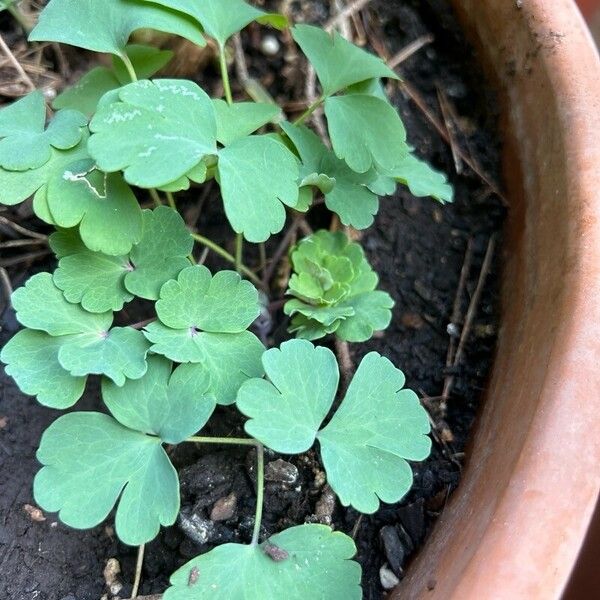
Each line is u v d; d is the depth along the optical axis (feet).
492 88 0.79
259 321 0.71
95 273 0.58
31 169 0.55
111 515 0.63
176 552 0.60
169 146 0.54
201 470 0.63
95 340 0.56
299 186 0.61
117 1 0.60
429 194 0.67
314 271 0.67
